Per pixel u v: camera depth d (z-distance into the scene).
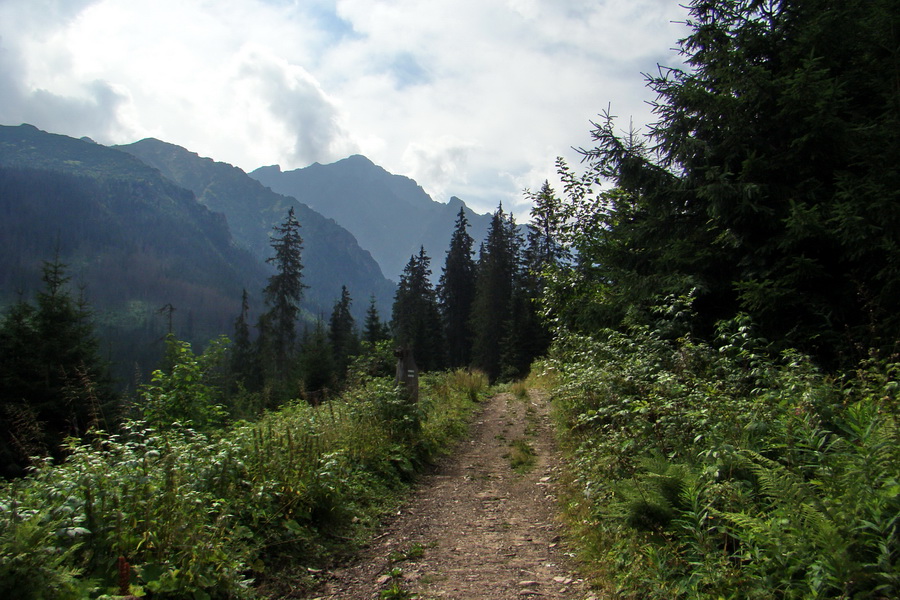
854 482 2.90
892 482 2.65
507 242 51.84
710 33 8.20
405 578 4.53
